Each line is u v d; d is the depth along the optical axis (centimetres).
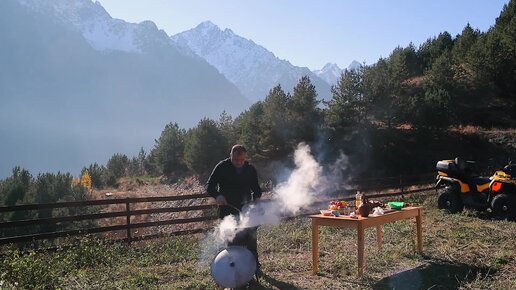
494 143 3447
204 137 3994
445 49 4722
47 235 925
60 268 787
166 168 4903
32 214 2239
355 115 3656
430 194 1848
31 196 3092
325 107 3909
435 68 4094
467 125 3816
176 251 927
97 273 769
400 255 867
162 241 998
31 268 724
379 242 916
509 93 4025
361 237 727
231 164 712
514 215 1234
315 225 771
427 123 3516
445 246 927
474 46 4222
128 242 1009
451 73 4078
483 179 1321
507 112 3853
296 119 3662
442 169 1395
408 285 700
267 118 3738
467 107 3988
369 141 3538
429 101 3556
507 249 910
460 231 1077
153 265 836
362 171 3409
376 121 3812
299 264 824
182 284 707
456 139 3562
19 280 699
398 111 3612
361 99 3647
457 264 809
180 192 4028
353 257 852
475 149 3441
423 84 4203
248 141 3722
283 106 3747
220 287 684
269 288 690
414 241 946
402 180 1862
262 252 924
